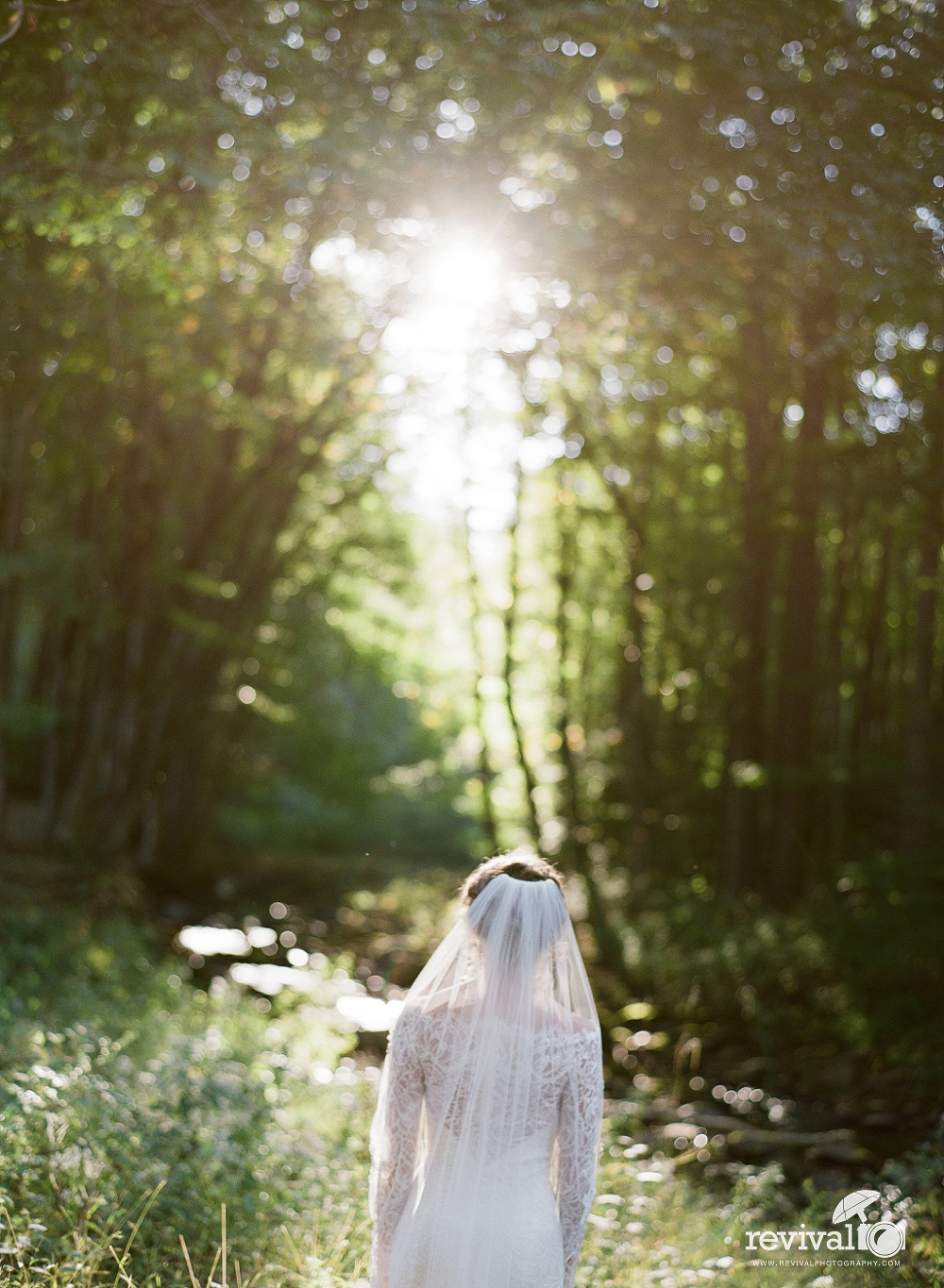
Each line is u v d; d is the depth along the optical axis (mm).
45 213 6344
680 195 8391
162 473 13484
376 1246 2816
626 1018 10617
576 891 16250
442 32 6754
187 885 16484
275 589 17875
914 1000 8578
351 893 18609
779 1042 9609
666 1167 5832
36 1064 4457
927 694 10258
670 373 12570
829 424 12281
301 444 14117
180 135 6957
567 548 14633
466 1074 2740
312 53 7000
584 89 7555
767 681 12703
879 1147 7191
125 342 9047
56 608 12742
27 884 11406
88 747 13859
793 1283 4379
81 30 6070
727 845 12781
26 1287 3289
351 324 11062
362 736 29188
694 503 14203
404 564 18922
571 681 17250
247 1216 4078
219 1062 6016
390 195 8117
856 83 7426
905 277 7875
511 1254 2646
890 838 12422
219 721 17656
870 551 13500
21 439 9844
